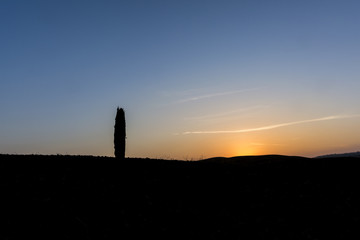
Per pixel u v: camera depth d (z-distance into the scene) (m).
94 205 16.34
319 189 20.59
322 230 15.85
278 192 20.05
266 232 15.47
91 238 13.62
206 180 21.52
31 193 16.58
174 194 18.86
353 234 15.54
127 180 19.91
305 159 28.48
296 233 15.50
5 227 13.45
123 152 31.44
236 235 15.08
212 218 16.55
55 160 22.30
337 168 24.89
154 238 14.24
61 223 14.38
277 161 27.38
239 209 17.73
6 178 18.02
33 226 13.84
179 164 24.48
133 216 15.84
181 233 14.88
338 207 18.23
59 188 17.58
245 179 22.11
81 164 21.92
